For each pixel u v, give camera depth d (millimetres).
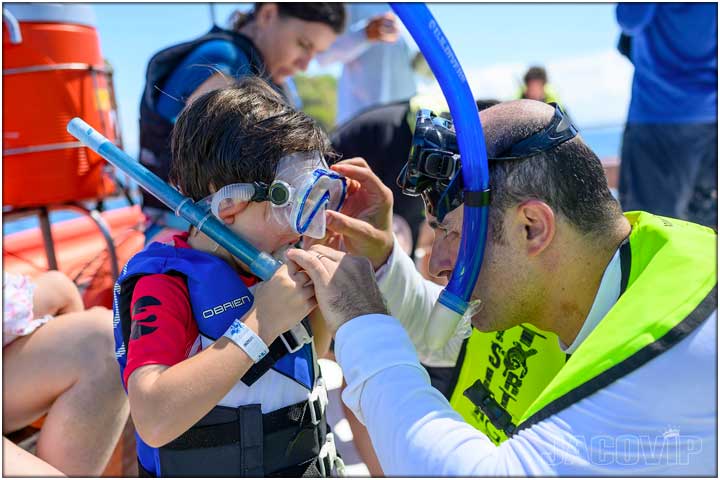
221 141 1465
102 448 1684
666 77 3588
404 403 1187
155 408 1276
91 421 1652
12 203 2613
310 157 1505
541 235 1308
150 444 1304
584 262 1340
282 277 1396
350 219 1652
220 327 1446
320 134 1566
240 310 1463
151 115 2467
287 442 1484
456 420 1191
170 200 1479
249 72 2275
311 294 1390
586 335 1359
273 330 1367
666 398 1089
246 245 1453
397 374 1219
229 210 1458
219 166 1463
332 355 2656
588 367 1139
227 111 1497
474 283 1350
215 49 2449
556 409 1132
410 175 1431
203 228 1461
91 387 1655
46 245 2736
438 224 1427
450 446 1138
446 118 1587
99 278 2834
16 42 2488
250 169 1447
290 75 3012
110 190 2795
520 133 1317
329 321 1309
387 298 1744
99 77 2744
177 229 2553
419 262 3078
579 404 1117
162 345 1359
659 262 1236
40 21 2525
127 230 3244
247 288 1496
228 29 2699
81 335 1688
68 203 2695
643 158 3791
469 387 1734
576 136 1336
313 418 1535
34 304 1879
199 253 1527
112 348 1694
